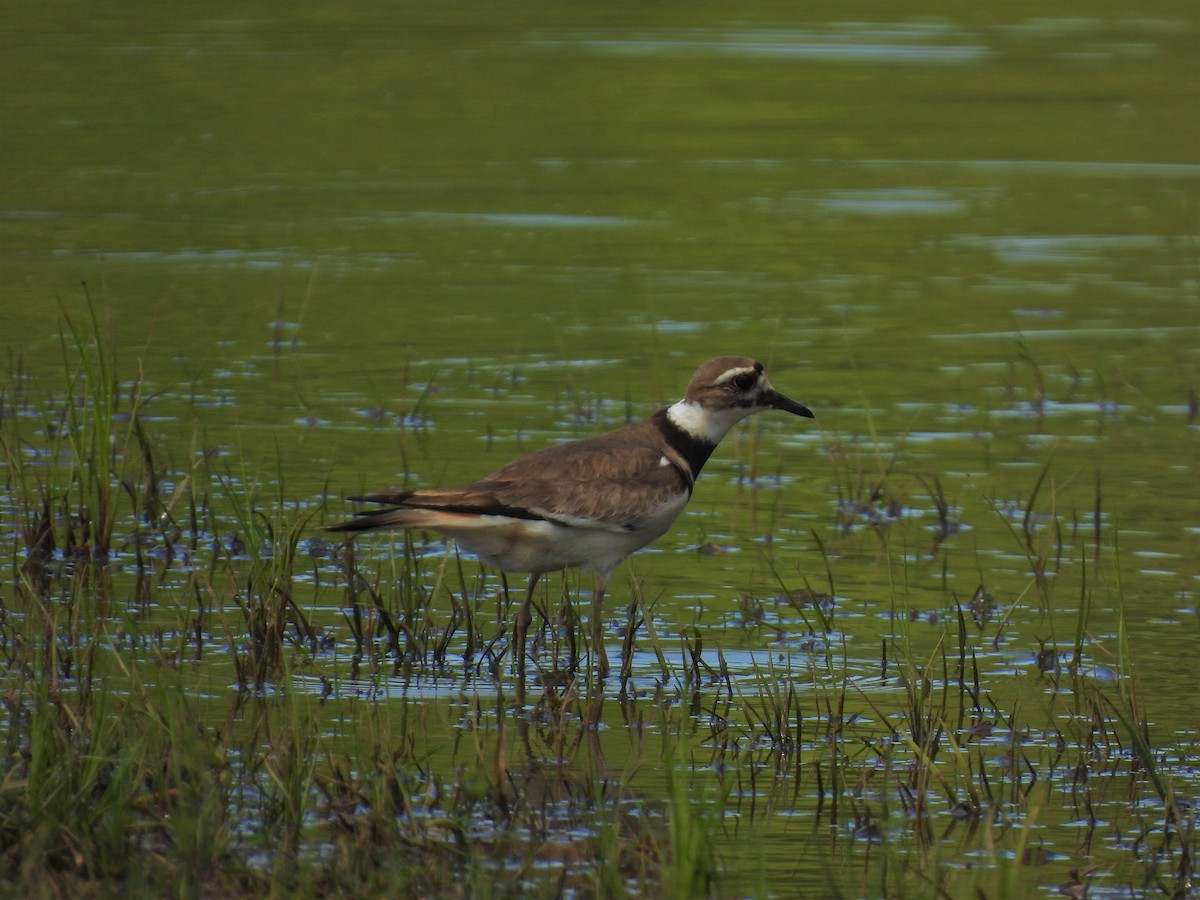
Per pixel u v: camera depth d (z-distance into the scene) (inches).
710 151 1057.5
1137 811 354.3
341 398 649.0
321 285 800.3
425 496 418.6
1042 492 567.5
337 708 396.5
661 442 456.1
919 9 1419.8
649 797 353.1
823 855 330.6
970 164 1031.6
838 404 658.2
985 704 412.5
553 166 1022.4
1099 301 791.7
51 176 974.4
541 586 493.4
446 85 1191.6
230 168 1005.2
